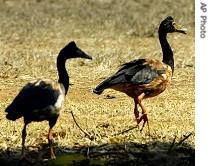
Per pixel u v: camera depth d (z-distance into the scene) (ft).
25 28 119.65
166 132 44.47
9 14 146.00
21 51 88.02
